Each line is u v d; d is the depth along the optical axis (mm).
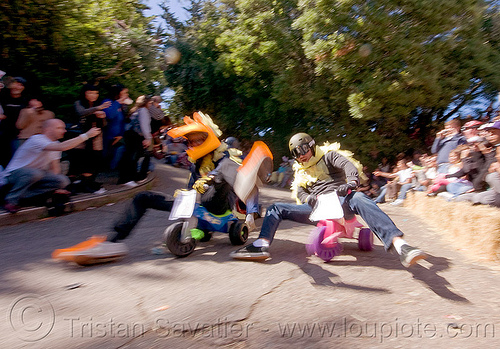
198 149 3973
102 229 5387
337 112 18328
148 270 3662
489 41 17266
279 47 18047
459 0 14672
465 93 17219
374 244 4738
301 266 3820
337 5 14969
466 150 6820
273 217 4008
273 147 20406
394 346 2365
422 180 8555
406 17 14945
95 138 7043
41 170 5676
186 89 22609
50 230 5309
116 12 11906
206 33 21828
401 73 14688
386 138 17578
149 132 7902
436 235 5352
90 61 10398
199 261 3936
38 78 9227
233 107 21734
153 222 5727
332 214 3641
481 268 3809
